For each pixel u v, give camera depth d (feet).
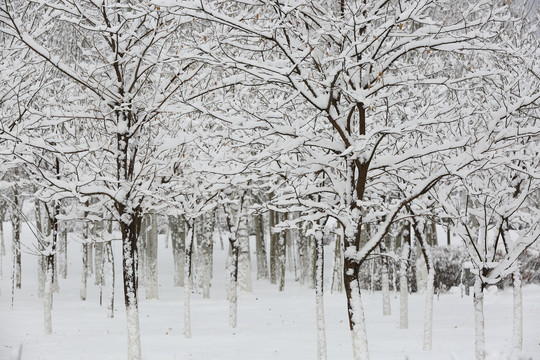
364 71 43.19
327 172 43.75
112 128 46.88
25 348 53.93
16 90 51.08
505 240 51.16
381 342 60.13
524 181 51.49
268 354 53.52
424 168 47.73
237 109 45.96
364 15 42.29
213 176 50.21
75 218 50.72
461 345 56.54
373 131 39.37
